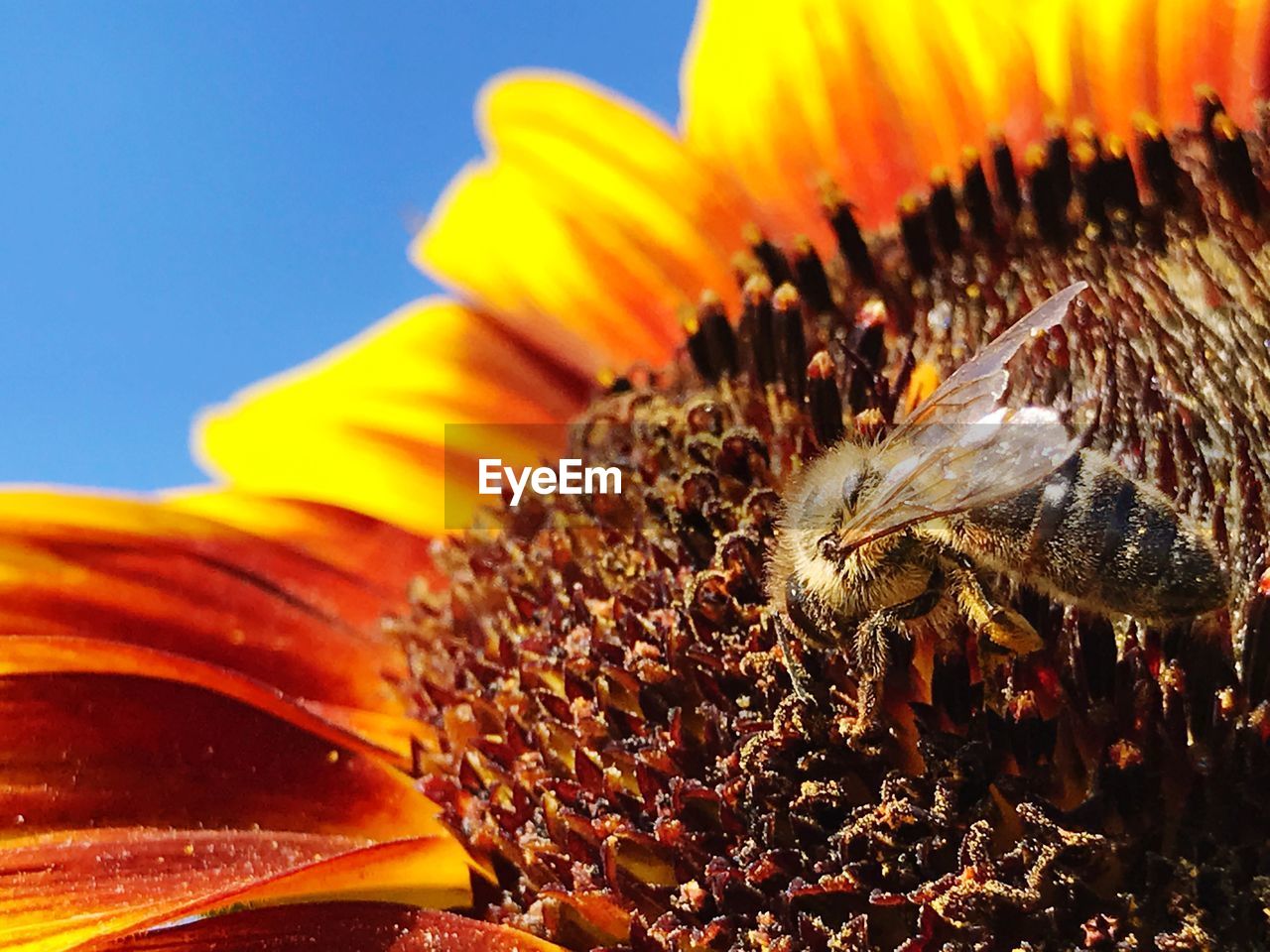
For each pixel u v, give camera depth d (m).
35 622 0.06
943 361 0.05
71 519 0.06
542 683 0.05
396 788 0.05
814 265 0.06
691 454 0.05
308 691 0.06
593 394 0.06
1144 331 0.05
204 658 0.06
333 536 0.06
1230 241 0.05
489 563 0.06
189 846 0.05
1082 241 0.06
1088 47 0.06
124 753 0.05
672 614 0.05
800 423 0.05
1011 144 0.06
